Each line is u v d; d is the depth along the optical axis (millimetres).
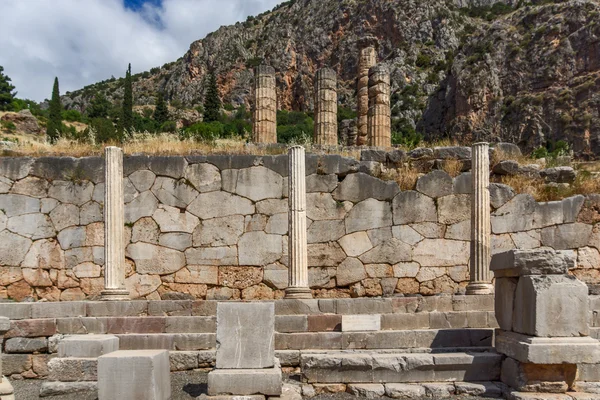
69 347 8844
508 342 8344
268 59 107312
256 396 7398
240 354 7738
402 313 10883
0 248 14648
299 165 12969
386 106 20250
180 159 15008
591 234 14688
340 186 14914
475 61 75062
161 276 14680
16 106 81750
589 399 7367
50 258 14672
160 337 10031
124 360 7293
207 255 14734
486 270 12844
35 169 14930
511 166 15523
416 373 8500
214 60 119125
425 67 90750
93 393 8508
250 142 19109
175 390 8438
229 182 14945
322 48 104875
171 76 128875
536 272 8125
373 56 24266
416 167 15602
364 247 14742
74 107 129125
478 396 8094
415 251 14742
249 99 105188
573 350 7590
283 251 14766
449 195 14930
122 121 67125
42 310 11148
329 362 8516
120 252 13008
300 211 12812
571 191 15164
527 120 66438
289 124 74688
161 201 14883
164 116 85875
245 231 14812
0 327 7773
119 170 13258
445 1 102562
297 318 10477
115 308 11477
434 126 77875
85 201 14867
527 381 7773
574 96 64875
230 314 7832
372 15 100625
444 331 9734
